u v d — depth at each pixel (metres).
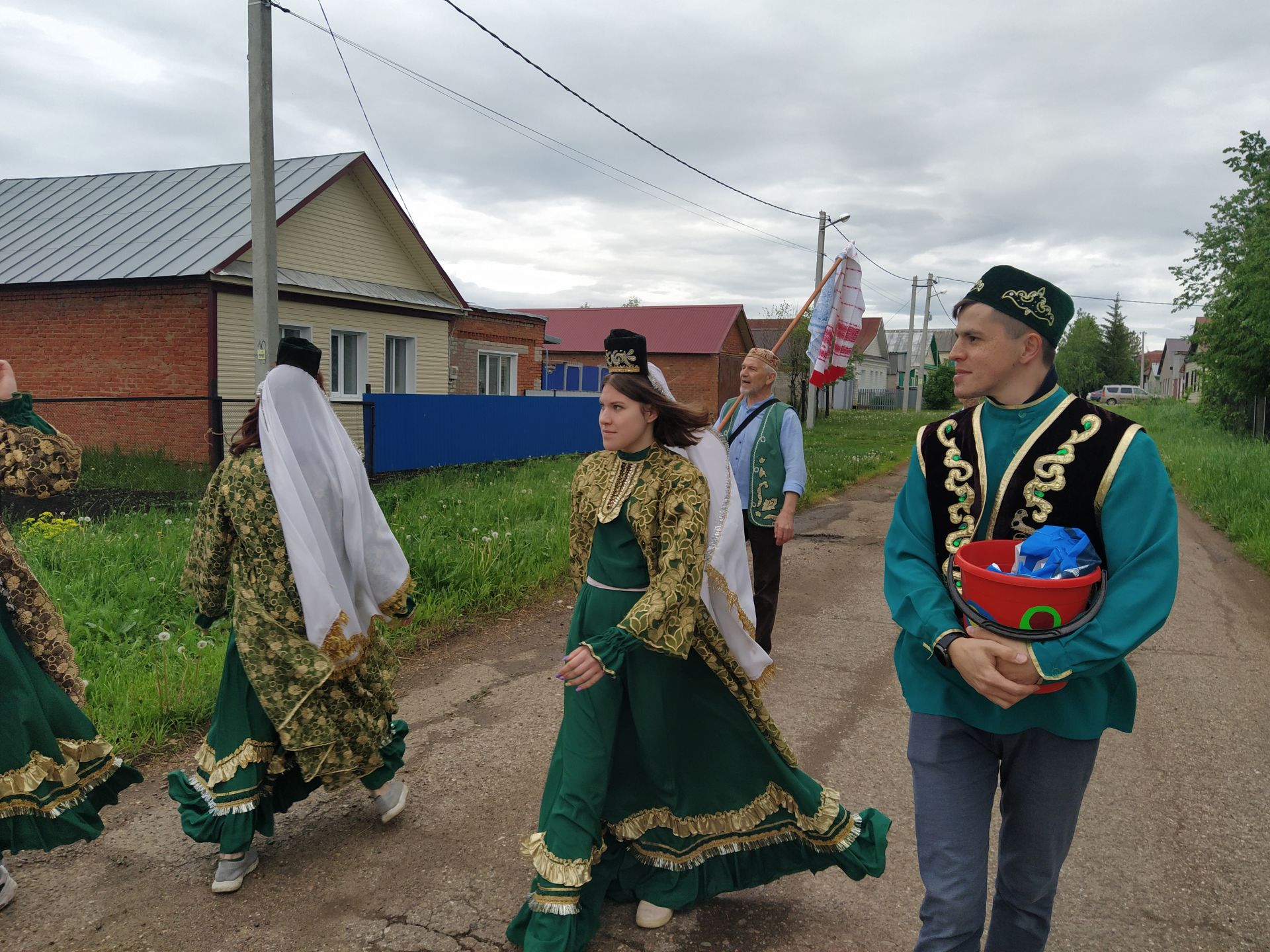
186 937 2.61
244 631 2.80
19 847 2.52
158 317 12.84
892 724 4.32
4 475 2.60
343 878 2.93
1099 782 3.69
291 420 2.90
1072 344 76.50
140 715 4.02
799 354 30.70
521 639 5.63
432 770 3.74
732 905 2.81
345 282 15.23
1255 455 14.86
